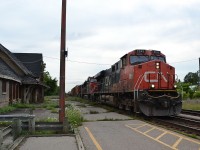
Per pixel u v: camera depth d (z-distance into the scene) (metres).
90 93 54.88
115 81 30.23
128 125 17.50
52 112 27.42
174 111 22.09
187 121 20.19
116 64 29.88
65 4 15.87
